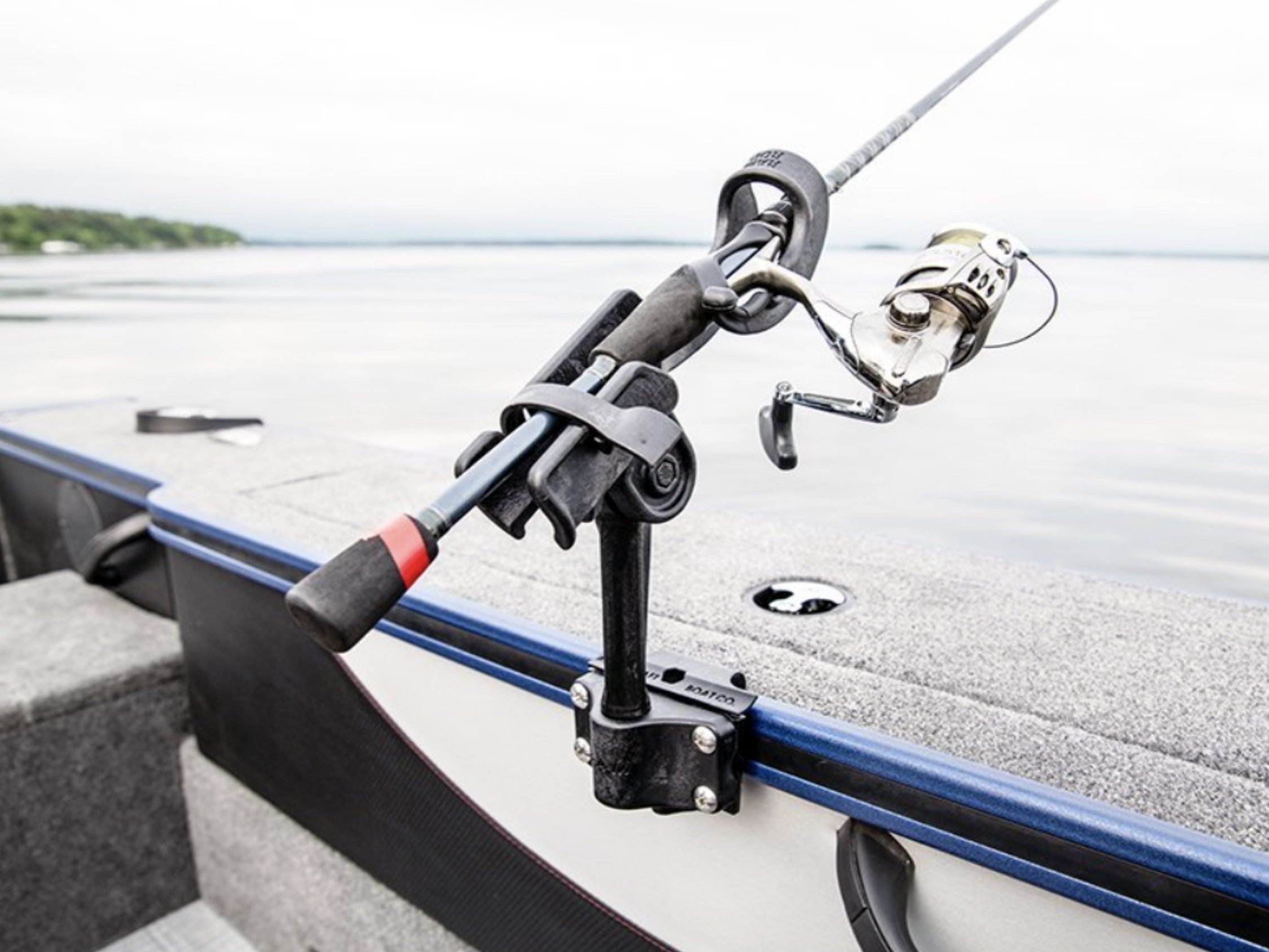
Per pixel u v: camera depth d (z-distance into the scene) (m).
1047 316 0.73
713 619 1.09
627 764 0.79
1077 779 0.74
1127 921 0.68
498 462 0.56
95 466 1.96
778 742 0.83
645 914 1.04
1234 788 0.72
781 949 0.92
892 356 0.61
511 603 1.14
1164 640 1.02
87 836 1.62
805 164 0.74
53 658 1.65
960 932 0.77
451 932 1.30
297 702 1.43
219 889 1.71
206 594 1.55
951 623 1.07
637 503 0.61
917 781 0.75
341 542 1.37
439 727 1.21
